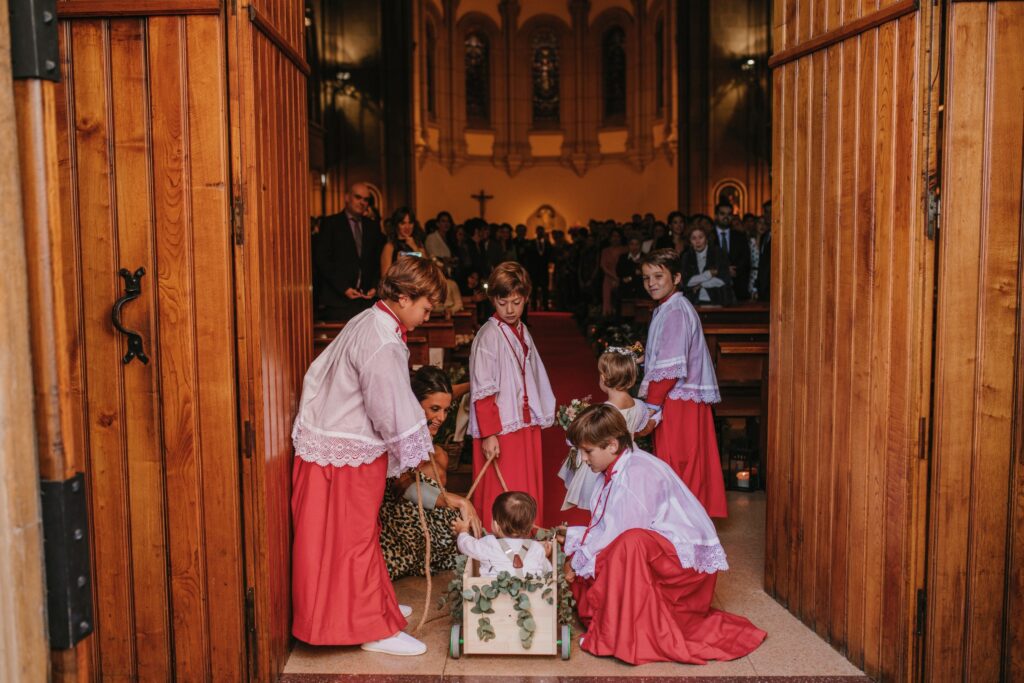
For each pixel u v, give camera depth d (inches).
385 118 837.2
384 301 133.8
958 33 110.3
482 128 1098.7
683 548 134.0
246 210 115.6
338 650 134.9
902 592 118.3
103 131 114.4
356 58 832.9
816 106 138.9
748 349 226.5
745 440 234.4
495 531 135.6
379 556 135.2
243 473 119.2
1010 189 112.6
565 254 731.4
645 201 1075.9
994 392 114.8
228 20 113.3
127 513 119.4
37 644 63.6
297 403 137.0
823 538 138.7
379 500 134.0
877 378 123.7
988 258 113.1
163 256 115.6
